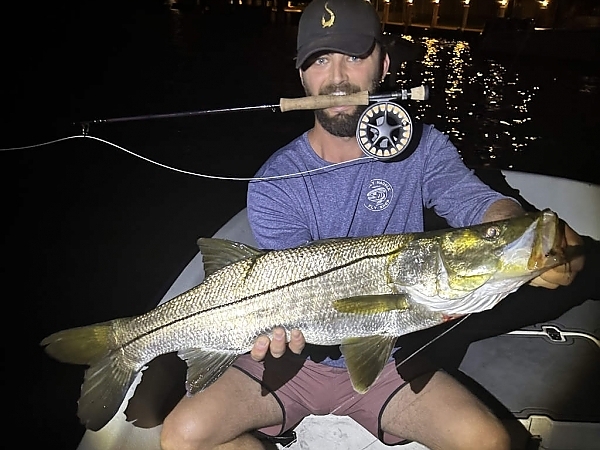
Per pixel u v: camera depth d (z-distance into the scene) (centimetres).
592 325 131
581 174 390
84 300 194
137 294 199
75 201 271
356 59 101
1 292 197
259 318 92
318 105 96
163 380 109
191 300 95
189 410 91
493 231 84
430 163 105
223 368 94
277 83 604
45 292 197
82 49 705
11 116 429
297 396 100
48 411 142
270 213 104
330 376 100
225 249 96
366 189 102
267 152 364
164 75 609
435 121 480
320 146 105
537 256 80
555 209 139
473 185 100
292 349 92
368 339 89
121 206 268
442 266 86
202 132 390
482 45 824
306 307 91
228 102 526
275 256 93
